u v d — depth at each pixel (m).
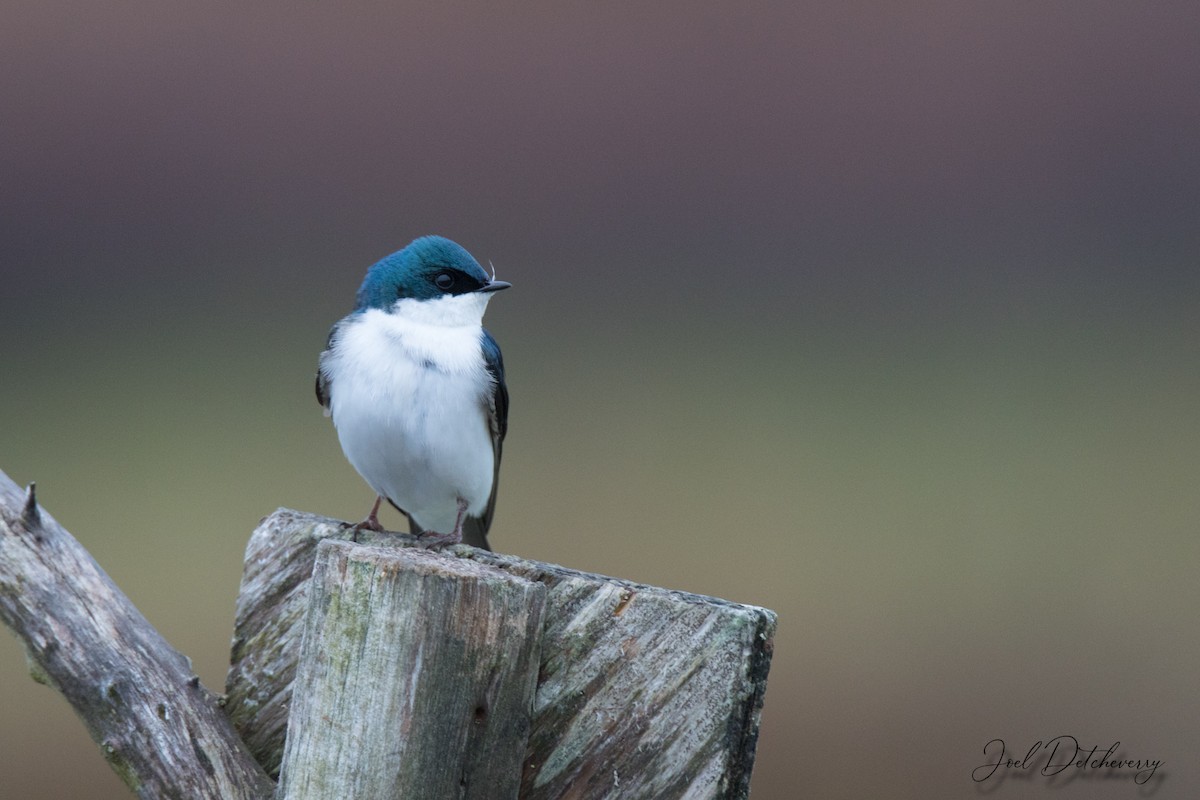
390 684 5.22
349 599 5.23
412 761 5.22
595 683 5.23
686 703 5.23
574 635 5.24
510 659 5.23
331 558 5.23
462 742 5.22
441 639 5.22
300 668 5.23
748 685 5.23
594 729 5.23
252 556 5.27
